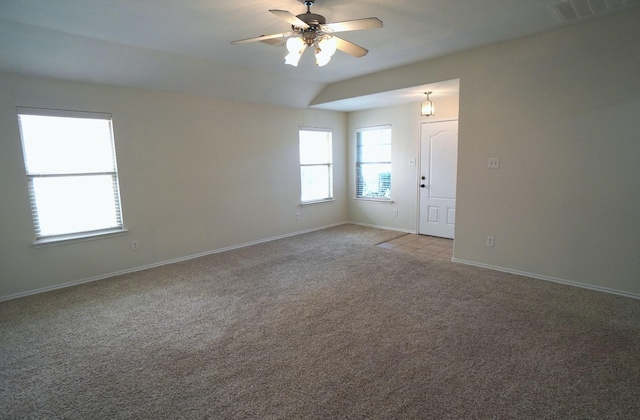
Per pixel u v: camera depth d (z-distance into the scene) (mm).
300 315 2902
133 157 4074
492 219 3889
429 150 5602
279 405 1832
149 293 3459
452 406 1797
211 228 4887
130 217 4105
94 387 2016
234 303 3182
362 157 6637
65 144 3637
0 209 3283
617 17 2922
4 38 2848
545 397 1851
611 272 3189
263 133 5406
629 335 2459
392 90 4586
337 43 2557
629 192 3025
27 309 3111
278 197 5723
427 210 5770
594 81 3094
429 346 2373
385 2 2582
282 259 4566
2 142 3254
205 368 2182
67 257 3691
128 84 3910
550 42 3283
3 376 2131
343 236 5855
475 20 2953
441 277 3738
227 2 2486
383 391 1924
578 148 3244
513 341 2414
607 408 1761
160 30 3014
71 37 3072
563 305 2971
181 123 4457
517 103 3551
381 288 3463
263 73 4523
